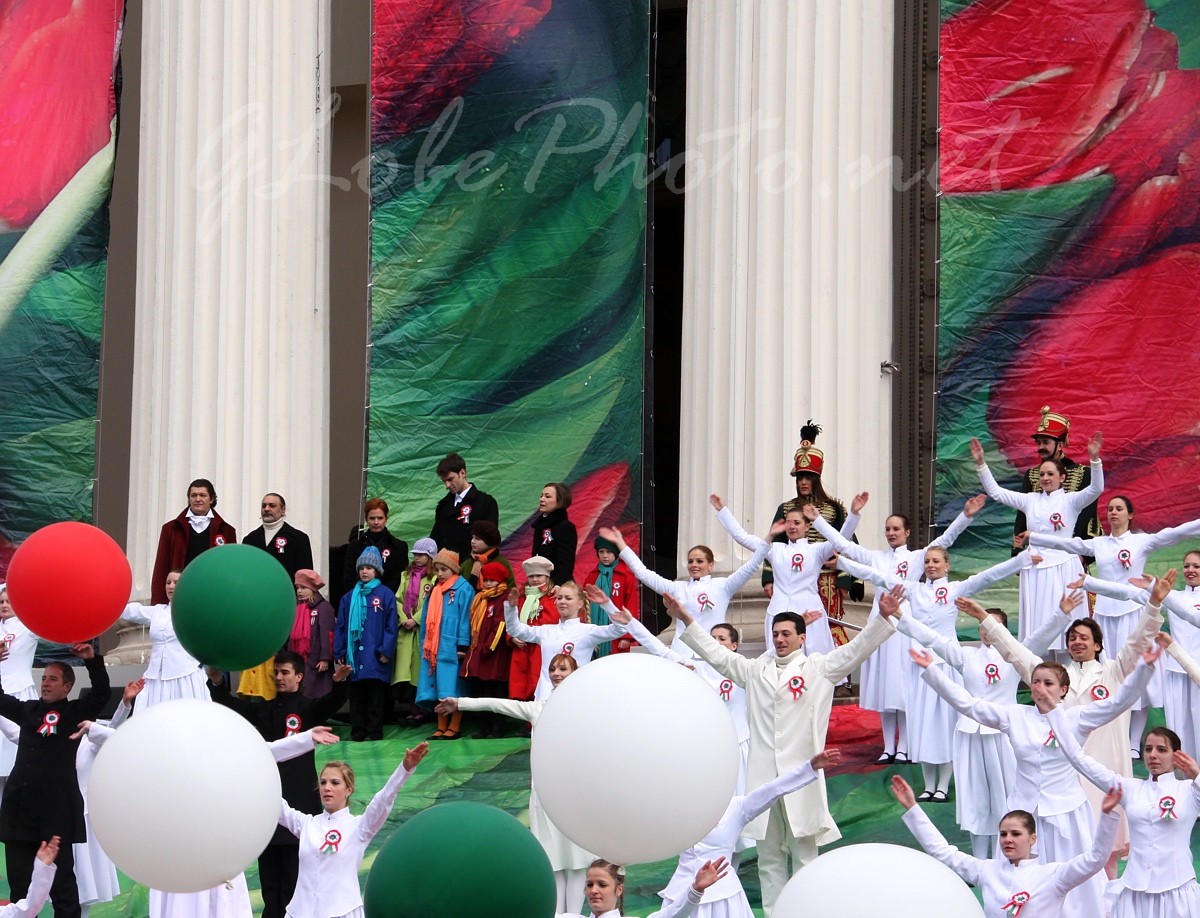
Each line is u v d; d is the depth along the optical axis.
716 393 22.33
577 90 23.53
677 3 30.19
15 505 23.11
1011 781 15.45
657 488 32.12
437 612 19.86
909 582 17.41
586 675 8.81
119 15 23.62
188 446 23.05
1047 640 15.03
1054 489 18.75
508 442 23.39
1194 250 22.64
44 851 12.04
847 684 21.02
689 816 8.56
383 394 23.41
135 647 22.67
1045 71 22.77
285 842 13.96
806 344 22.11
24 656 18.00
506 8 23.59
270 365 23.16
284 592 10.88
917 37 24.02
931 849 12.31
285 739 13.61
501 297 23.53
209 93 23.66
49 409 23.27
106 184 23.53
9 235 23.45
